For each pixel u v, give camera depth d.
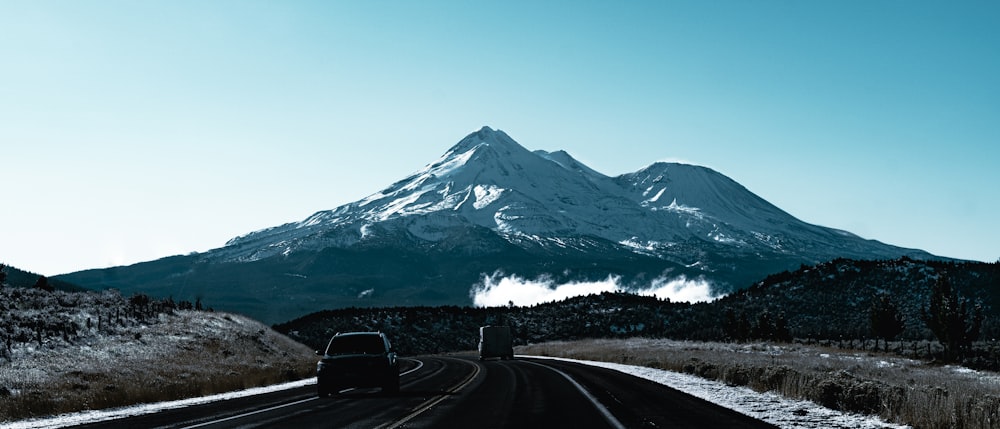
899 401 19.80
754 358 50.41
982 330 95.56
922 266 142.62
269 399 28.22
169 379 40.72
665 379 36.22
